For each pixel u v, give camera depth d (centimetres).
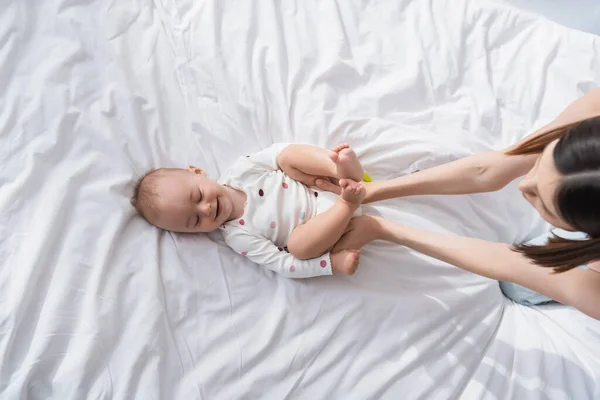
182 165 101
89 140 93
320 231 87
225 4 108
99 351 80
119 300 84
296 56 106
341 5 111
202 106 103
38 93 92
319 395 86
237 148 103
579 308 71
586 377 86
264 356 87
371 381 87
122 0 104
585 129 53
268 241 94
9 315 77
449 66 107
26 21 97
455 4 112
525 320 97
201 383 83
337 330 90
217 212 93
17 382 76
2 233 83
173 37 105
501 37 111
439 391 87
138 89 99
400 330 91
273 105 104
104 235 87
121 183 92
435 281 96
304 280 94
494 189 85
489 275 80
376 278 95
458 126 104
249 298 92
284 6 110
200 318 89
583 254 55
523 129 106
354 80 107
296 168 97
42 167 88
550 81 107
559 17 117
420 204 102
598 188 50
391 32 111
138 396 79
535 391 85
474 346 91
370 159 102
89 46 99
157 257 90
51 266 83
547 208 58
